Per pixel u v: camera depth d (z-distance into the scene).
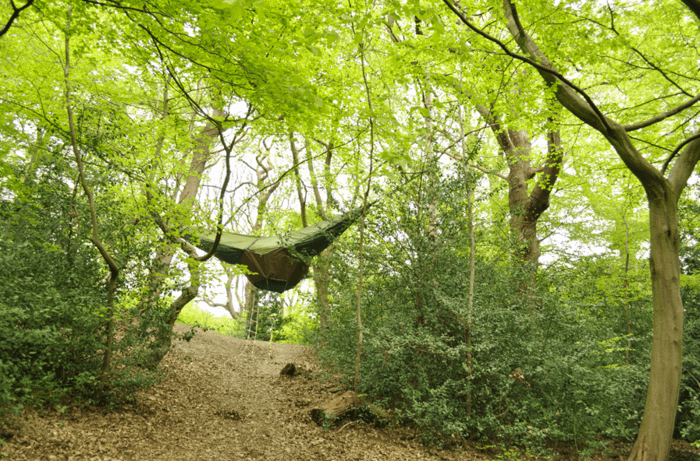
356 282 7.40
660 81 7.12
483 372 5.96
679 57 6.75
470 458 5.66
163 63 4.71
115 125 5.67
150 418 5.35
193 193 9.45
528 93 6.68
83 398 5.03
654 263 5.84
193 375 8.30
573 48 6.29
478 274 7.33
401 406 6.95
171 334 5.77
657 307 5.74
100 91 6.27
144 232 6.06
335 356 7.36
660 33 6.77
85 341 4.87
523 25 6.55
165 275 5.61
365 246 7.28
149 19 3.89
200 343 11.72
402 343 6.34
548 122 7.06
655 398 5.48
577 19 5.98
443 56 6.38
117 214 5.75
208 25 3.71
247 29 3.82
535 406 6.11
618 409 6.84
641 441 5.46
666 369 5.48
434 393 5.88
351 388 7.03
